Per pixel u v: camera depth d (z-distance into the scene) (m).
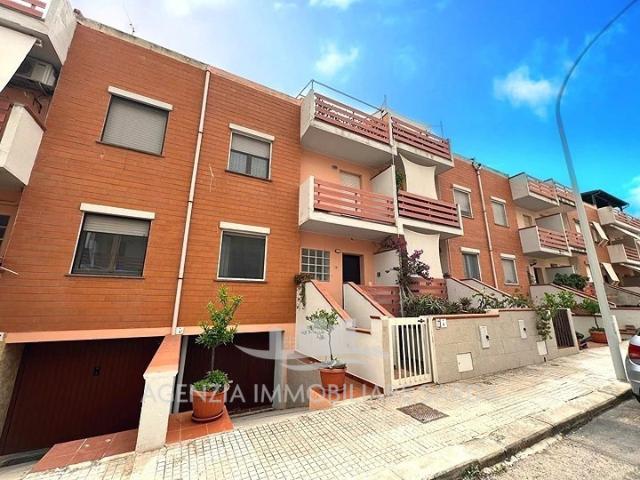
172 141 8.25
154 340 7.48
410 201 10.87
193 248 7.91
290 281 9.09
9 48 6.04
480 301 9.78
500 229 15.43
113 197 7.22
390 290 9.55
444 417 4.64
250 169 9.46
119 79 7.88
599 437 4.18
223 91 9.38
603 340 10.89
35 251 6.25
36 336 5.98
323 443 3.91
